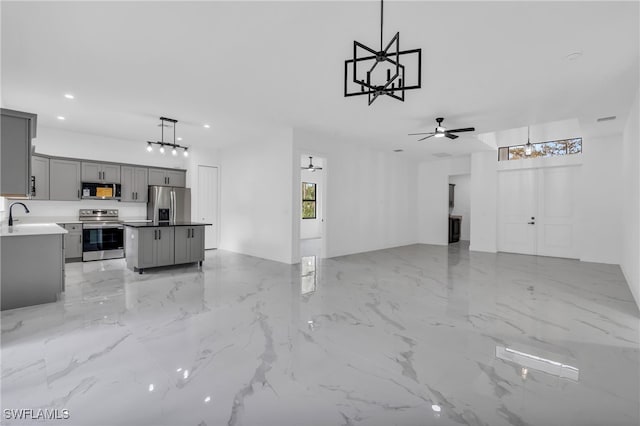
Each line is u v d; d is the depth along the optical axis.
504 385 2.01
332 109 4.79
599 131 5.93
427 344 2.59
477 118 5.16
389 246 8.55
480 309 3.46
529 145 6.97
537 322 3.09
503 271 5.49
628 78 3.54
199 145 7.56
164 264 5.31
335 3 2.28
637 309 3.48
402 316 3.24
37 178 5.71
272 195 6.48
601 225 6.38
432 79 3.61
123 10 2.39
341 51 3.01
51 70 3.46
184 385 1.97
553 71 3.38
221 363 2.25
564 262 6.38
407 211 9.24
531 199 7.44
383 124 5.62
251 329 2.87
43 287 3.54
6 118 3.11
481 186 8.04
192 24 2.58
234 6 2.34
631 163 4.57
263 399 1.84
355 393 1.91
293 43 2.87
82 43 2.89
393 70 3.39
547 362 2.30
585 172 6.56
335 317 3.19
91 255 6.13
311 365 2.23
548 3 2.26
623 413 1.73
